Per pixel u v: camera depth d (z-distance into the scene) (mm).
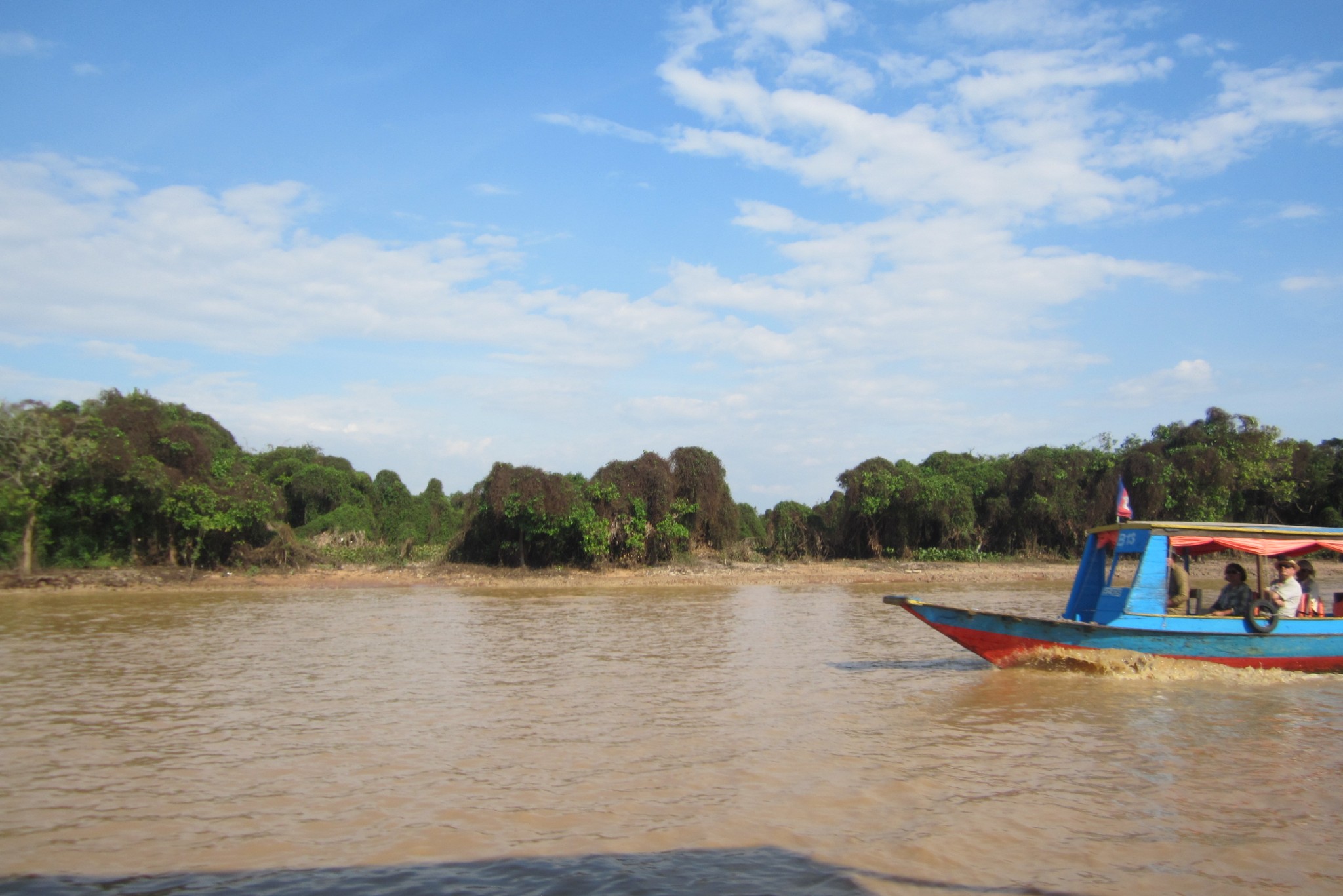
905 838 7449
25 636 18859
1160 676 14508
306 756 9820
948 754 9914
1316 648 14914
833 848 7246
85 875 6754
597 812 8055
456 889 6473
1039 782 8938
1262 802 8398
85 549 32750
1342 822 7910
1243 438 41312
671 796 8469
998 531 43625
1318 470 44375
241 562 33969
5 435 30047
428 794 8539
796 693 13125
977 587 32406
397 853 7160
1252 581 32719
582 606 25531
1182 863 7004
